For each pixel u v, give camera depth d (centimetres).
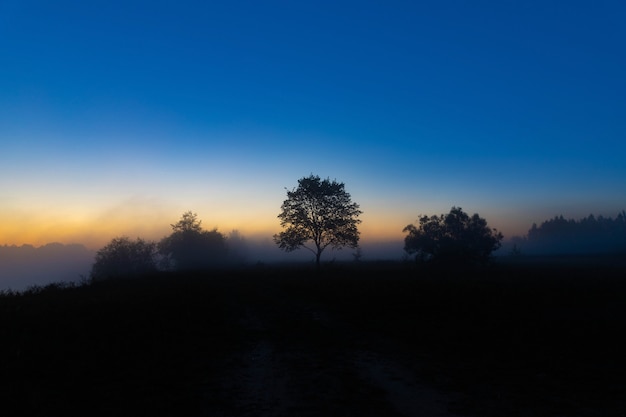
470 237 6431
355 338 1600
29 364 1050
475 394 934
